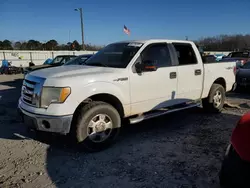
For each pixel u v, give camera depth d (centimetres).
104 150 415
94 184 313
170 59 504
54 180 322
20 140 459
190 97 551
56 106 367
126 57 459
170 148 421
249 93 955
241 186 225
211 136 477
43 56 3566
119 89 421
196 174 335
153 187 305
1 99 886
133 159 381
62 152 407
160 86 479
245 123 238
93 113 392
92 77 395
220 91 634
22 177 329
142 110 463
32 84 396
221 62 639
